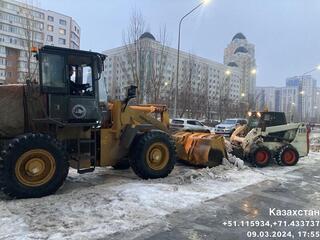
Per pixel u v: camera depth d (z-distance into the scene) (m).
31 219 5.33
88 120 7.50
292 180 9.20
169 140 8.68
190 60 36.56
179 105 33.25
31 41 20.88
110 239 4.70
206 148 9.92
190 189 7.52
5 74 60.41
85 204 6.13
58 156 6.77
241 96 57.12
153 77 26.27
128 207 6.04
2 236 4.66
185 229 5.21
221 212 6.09
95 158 7.80
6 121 6.97
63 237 4.68
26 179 6.51
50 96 7.11
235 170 9.95
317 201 7.08
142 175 8.34
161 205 6.25
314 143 21.72
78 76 7.57
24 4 29.28
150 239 4.78
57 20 66.38
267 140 11.99
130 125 8.31
